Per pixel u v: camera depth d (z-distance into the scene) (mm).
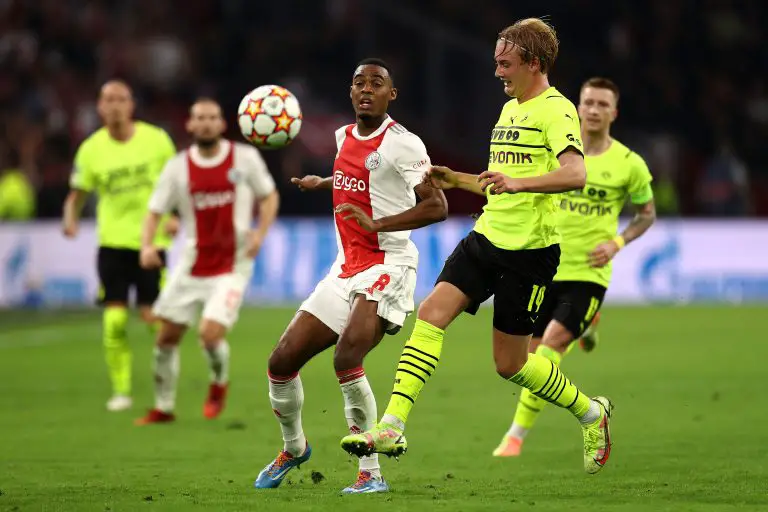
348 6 95812
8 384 42375
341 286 21406
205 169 33938
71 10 95625
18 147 87500
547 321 28844
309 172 86000
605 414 22594
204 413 34438
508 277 21172
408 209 21281
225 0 97750
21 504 19859
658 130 96000
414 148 21266
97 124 87188
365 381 20922
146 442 29328
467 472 24484
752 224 77000
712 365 45594
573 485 22266
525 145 21062
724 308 72625
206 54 93875
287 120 23703
